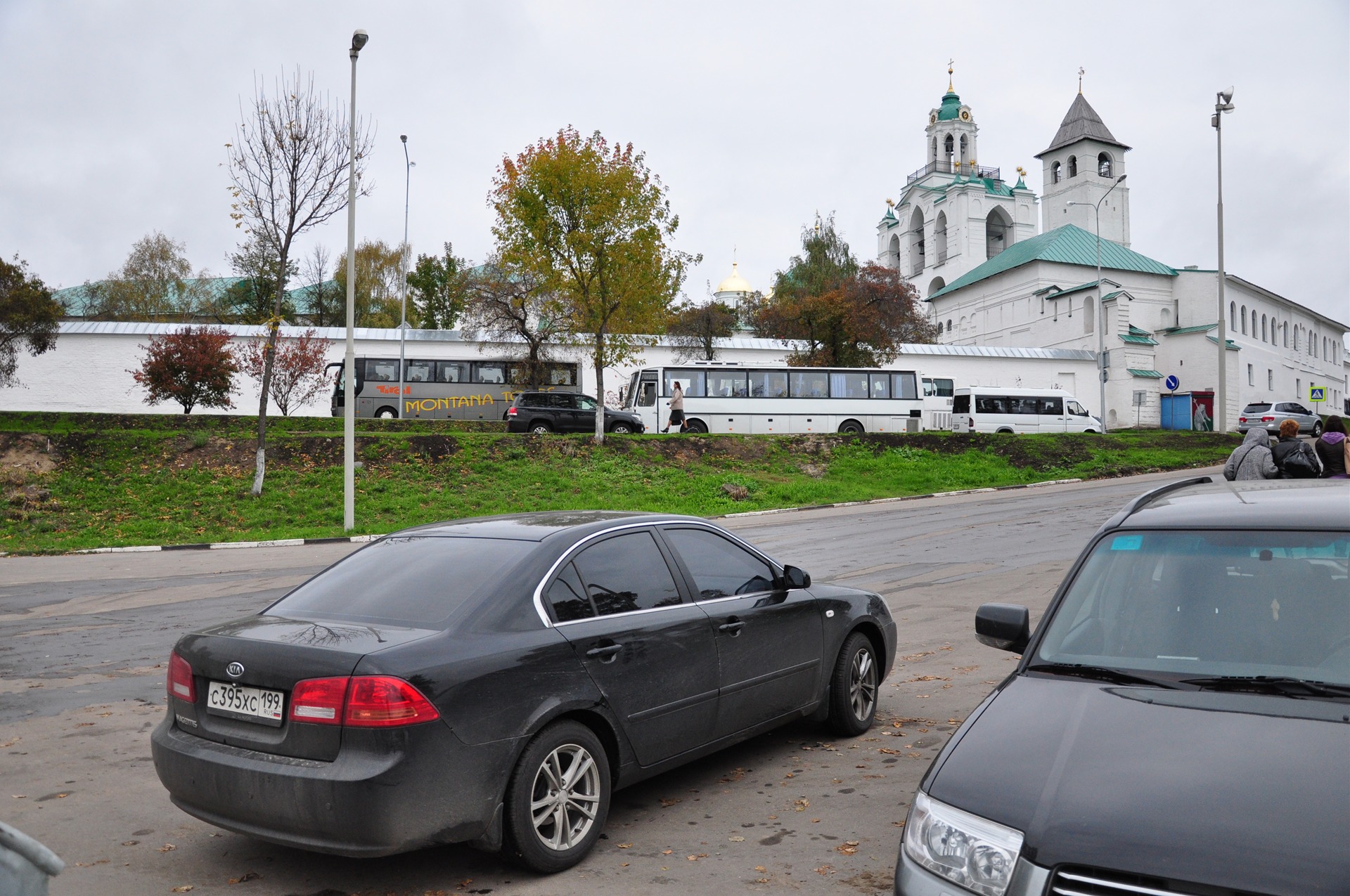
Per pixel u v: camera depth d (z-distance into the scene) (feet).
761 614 17.22
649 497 80.12
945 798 8.73
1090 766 8.65
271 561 54.19
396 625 13.17
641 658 14.75
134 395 133.39
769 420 118.42
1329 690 9.44
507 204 93.04
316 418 106.73
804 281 190.29
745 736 16.81
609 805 14.30
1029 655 11.20
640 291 92.73
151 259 221.66
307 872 13.60
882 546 51.26
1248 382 193.26
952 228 242.37
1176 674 10.18
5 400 131.44
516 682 12.92
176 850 14.49
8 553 60.08
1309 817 7.52
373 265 220.64
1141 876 7.43
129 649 30.27
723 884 12.79
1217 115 130.21
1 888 6.02
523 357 132.67
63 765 18.65
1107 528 12.63
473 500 76.64
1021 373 167.53
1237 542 11.46
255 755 12.39
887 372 121.80
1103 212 227.81
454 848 14.44
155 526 67.82
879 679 20.42
